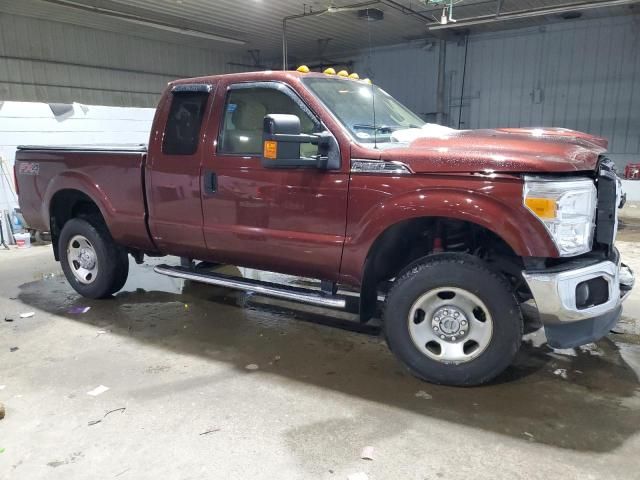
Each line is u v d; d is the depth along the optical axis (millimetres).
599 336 2947
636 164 13586
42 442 2629
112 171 4348
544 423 2752
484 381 3088
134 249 4816
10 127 7828
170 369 3465
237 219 3727
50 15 14586
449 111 17750
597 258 2969
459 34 16562
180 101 3973
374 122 3492
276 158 3105
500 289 2939
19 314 4586
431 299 3137
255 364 3533
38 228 5129
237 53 20922
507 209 2785
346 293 3676
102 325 4301
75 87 16219
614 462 2416
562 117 15438
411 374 3352
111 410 2928
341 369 3447
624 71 14133
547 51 15344
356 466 2414
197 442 2613
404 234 3436
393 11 13781
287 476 2348
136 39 17641
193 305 4789
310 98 3395
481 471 2367
